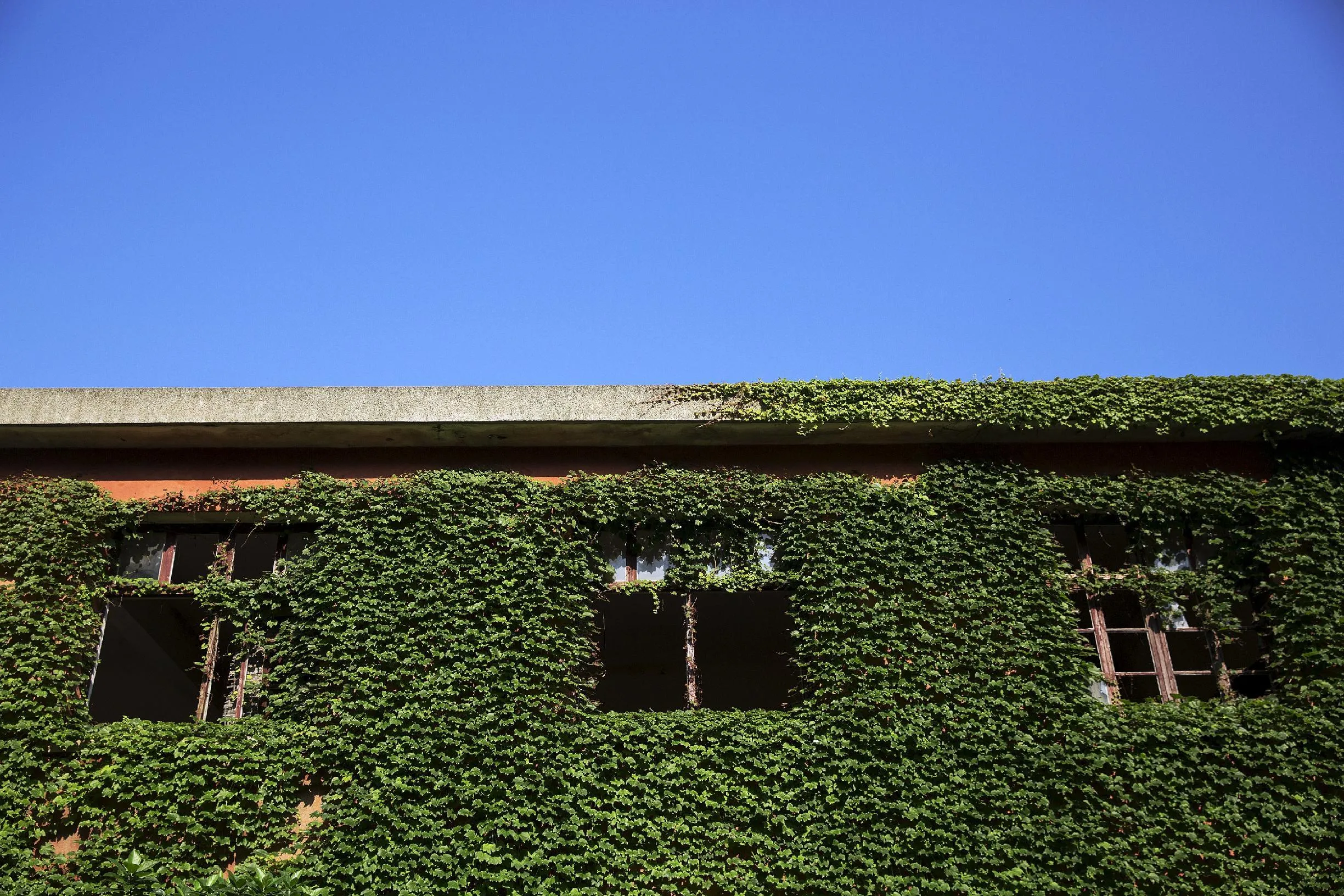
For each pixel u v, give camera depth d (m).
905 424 11.35
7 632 10.46
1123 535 11.97
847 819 10.02
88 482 11.38
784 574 11.15
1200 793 10.27
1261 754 10.46
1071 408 11.43
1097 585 11.32
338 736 10.12
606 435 11.48
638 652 17.05
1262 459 12.07
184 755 9.96
